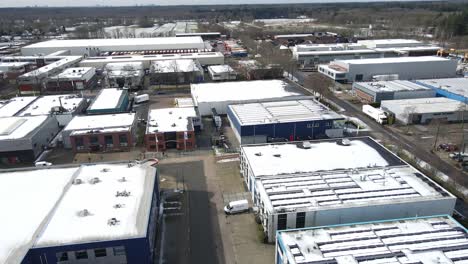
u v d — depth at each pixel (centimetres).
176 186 4828
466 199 4281
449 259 2825
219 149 5972
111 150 6041
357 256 2875
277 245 3203
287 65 11812
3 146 5516
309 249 2958
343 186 4028
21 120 6334
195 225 4025
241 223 4053
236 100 7550
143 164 4453
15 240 3034
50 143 6381
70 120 6812
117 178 4069
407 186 4009
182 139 5944
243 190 4716
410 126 6781
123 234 3097
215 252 3600
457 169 5038
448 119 6956
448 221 3334
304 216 3591
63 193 3741
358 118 7269
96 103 7475
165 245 3709
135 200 3609
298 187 4028
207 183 4906
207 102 7469
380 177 4209
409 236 3120
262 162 4638
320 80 9812
